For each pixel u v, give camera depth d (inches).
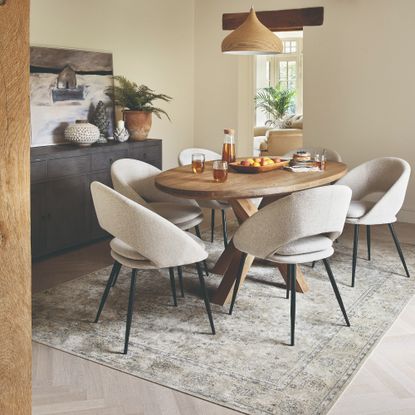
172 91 270.1
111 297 145.6
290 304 130.0
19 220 33.8
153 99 235.3
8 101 32.4
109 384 102.3
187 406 94.8
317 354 113.7
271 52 172.4
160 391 99.8
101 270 168.4
